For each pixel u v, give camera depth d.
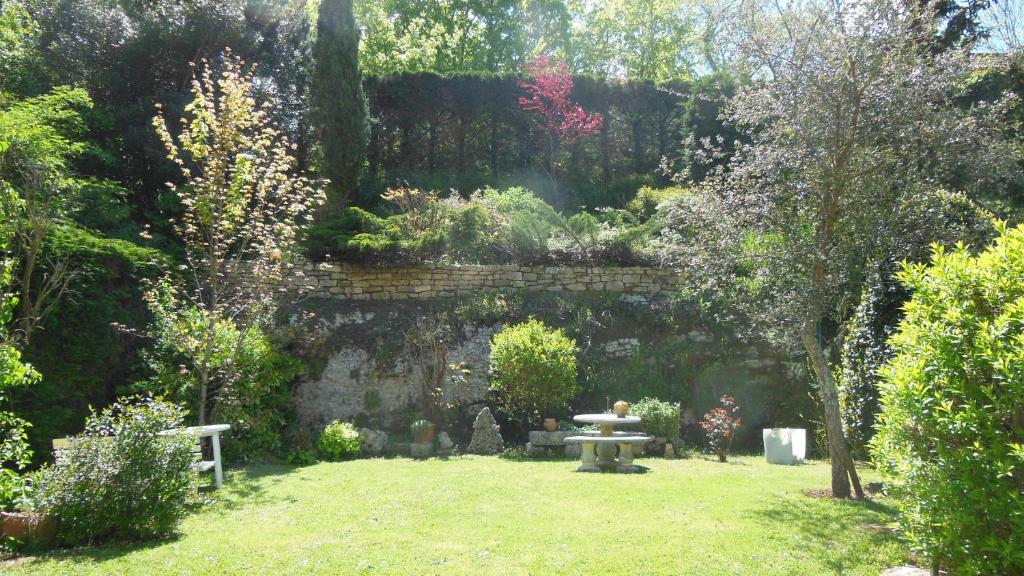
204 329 8.50
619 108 18.56
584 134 17.66
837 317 8.61
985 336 3.29
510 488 6.62
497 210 13.15
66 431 7.62
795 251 6.18
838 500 5.99
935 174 6.29
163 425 5.21
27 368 5.45
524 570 4.02
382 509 5.73
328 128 14.30
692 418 10.52
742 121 6.72
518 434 10.28
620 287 11.91
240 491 6.67
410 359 10.51
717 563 4.16
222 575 4.00
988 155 6.12
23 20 12.84
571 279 11.91
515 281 11.84
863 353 8.14
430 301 11.50
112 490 4.83
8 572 4.10
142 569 4.14
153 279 9.38
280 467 8.33
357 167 14.64
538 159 18.11
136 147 12.66
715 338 11.12
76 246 7.99
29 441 7.13
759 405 10.62
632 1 26.86
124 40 13.02
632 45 27.59
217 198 8.55
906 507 3.85
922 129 5.96
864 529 4.98
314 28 18.17
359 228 12.08
